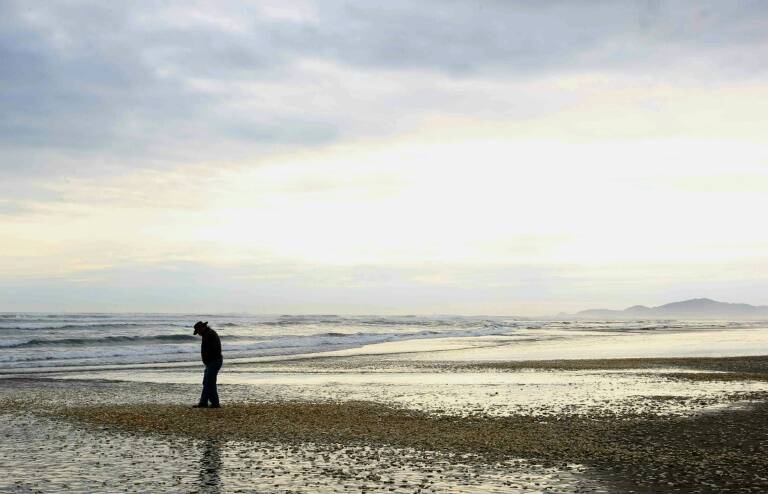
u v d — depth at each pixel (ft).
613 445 44.04
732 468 37.09
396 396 72.84
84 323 262.47
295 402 67.92
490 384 86.07
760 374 100.12
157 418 55.77
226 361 130.00
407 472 36.32
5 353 133.80
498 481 34.27
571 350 167.63
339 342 201.77
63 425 52.34
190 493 31.68
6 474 35.40
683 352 159.53
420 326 372.17
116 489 32.32
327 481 34.17
